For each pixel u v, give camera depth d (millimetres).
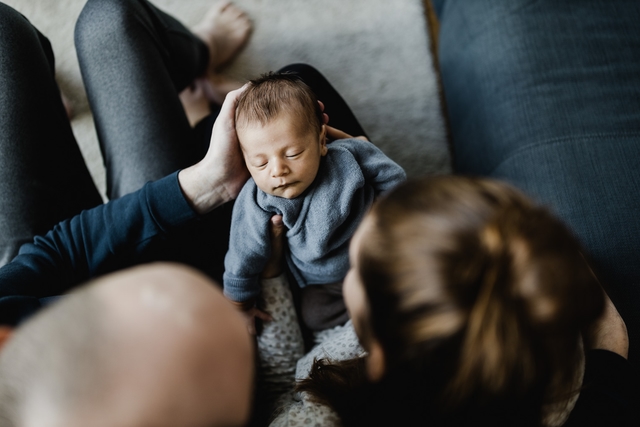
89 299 358
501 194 396
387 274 385
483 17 1103
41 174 873
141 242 804
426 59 1456
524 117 970
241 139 694
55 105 937
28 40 893
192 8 1491
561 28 1026
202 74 1364
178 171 803
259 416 805
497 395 381
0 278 702
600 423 559
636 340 753
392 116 1421
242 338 379
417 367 401
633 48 996
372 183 796
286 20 1484
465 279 346
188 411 338
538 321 345
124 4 915
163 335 340
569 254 366
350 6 1486
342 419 542
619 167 872
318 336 939
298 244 788
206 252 917
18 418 329
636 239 807
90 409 318
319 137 717
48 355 330
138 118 903
